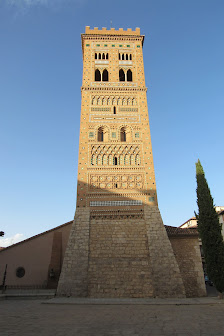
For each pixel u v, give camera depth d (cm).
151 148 4003
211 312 1923
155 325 1443
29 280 3641
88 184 3666
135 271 3039
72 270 2995
